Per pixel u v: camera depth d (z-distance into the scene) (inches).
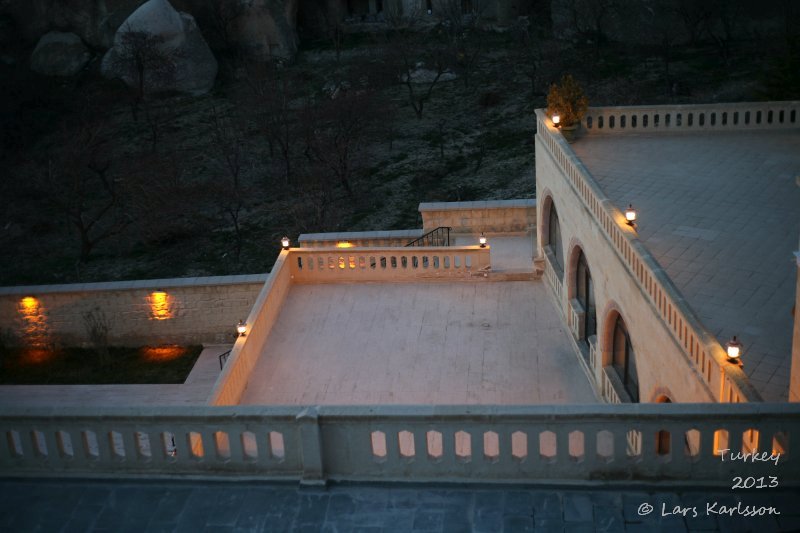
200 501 579.8
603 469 568.1
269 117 2645.2
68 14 3225.9
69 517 574.6
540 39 3208.7
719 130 1306.6
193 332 1708.9
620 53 3056.1
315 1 3484.3
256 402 1017.5
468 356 1097.4
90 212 2346.2
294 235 2155.5
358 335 1144.8
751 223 992.2
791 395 651.5
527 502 560.7
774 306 815.7
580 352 1074.1
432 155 2532.0
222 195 2340.1
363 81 3041.3
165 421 589.9
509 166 2426.2
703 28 2999.5
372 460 583.5
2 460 612.7
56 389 1598.2
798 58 1918.1
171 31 3014.3
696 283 864.9
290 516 564.1
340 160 2340.1
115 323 1708.9
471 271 1264.8
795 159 1187.3
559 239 1224.2
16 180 2509.8
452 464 579.2
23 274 2081.7
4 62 3186.5
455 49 3088.1
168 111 2928.2
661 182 1131.9
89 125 2613.2
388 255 1261.1
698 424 548.1
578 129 1328.7
